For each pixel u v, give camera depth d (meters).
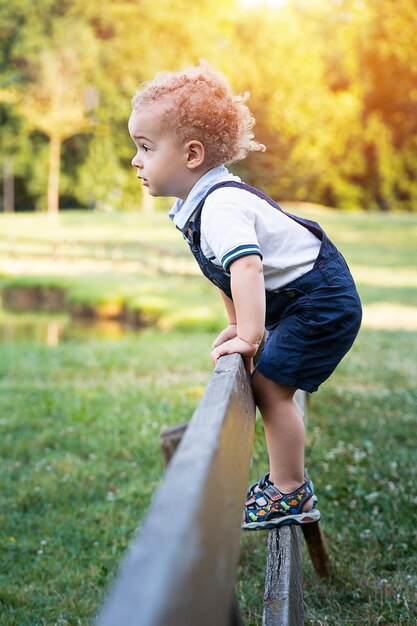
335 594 3.21
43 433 6.55
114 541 4.21
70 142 57.38
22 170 57.19
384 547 3.73
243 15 53.16
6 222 49.09
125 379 9.39
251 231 2.18
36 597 3.59
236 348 2.09
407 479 4.74
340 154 53.22
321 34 52.38
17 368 10.23
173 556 0.79
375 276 23.98
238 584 3.39
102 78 53.94
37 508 4.90
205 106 2.25
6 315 22.38
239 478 1.31
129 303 21.38
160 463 5.76
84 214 53.56
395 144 52.44
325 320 2.26
